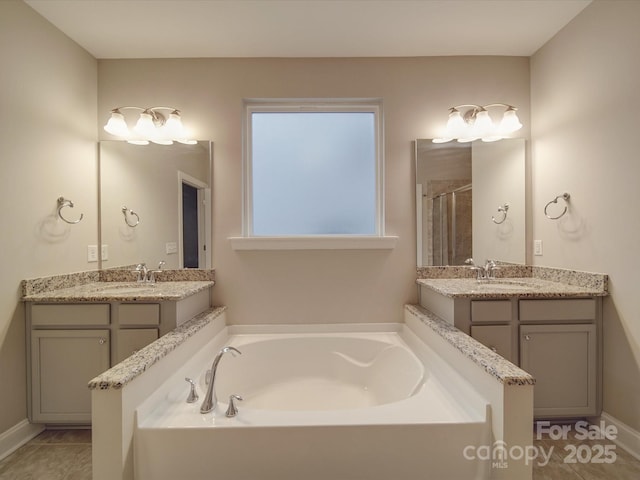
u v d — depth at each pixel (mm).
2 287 1662
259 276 2312
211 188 2316
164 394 1396
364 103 2395
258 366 2127
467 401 1320
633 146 1612
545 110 2207
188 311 1954
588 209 1875
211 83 2322
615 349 1714
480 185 2336
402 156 2332
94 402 1105
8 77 1686
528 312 1785
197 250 2318
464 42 2176
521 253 2344
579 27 1916
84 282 2184
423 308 2215
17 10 1729
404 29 2031
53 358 1784
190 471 1154
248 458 1159
